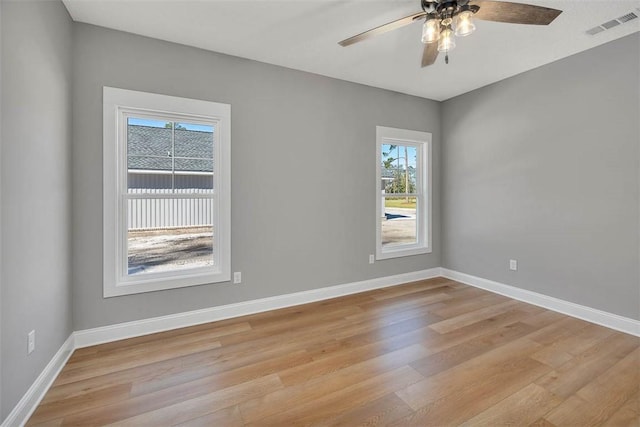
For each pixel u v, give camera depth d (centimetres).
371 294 349
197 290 269
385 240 393
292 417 155
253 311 294
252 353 218
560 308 292
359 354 216
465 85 357
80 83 224
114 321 238
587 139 269
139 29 235
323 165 330
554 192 295
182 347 227
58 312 196
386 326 262
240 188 285
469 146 379
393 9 213
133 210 251
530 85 312
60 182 199
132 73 240
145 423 150
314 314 290
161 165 260
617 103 250
